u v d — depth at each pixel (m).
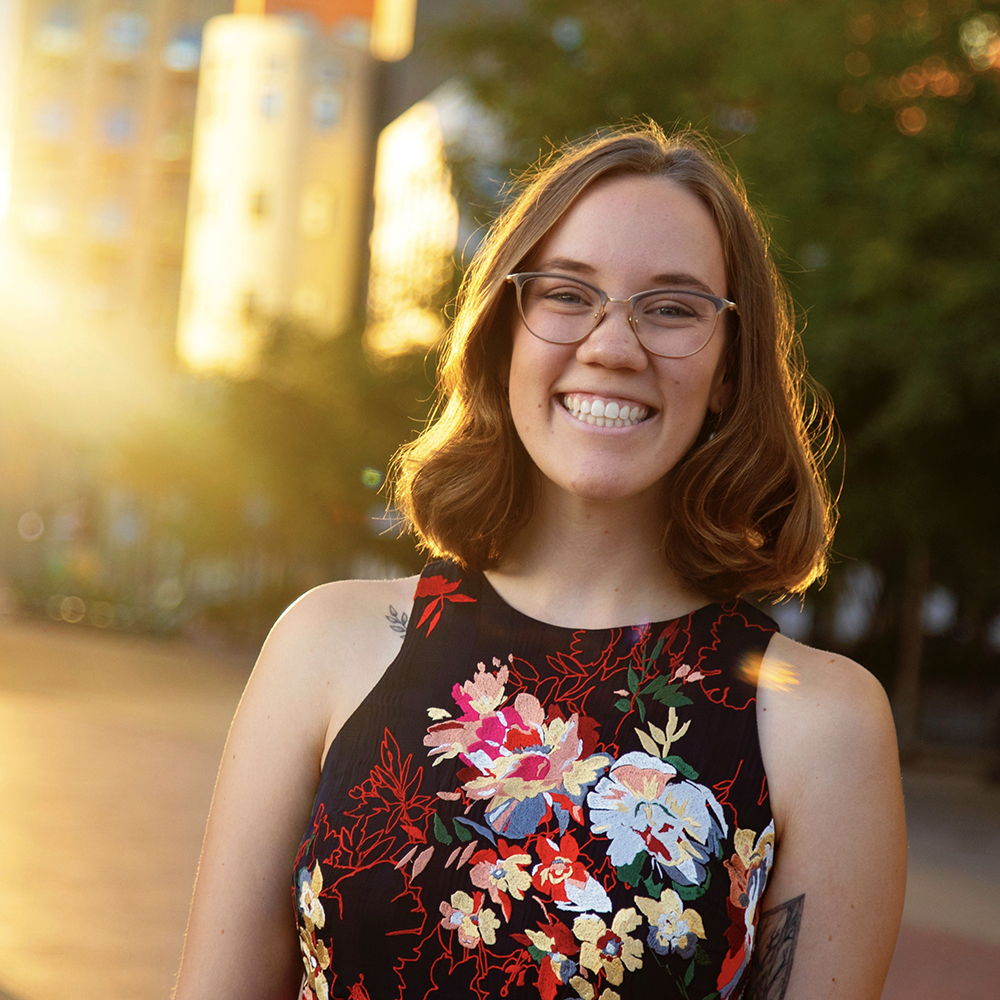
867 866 1.63
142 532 35.81
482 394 1.88
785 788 1.66
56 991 5.17
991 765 14.51
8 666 19.61
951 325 9.50
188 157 47.84
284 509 24.45
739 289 1.82
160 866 7.43
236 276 45.44
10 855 7.39
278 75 45.34
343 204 46.00
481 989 1.61
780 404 1.84
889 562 19.89
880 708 1.70
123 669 21.09
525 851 1.64
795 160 10.23
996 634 24.47
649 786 1.66
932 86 10.41
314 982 1.67
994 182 9.70
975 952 6.97
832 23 10.66
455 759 1.70
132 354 30.95
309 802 1.76
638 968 1.60
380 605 1.83
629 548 1.82
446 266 13.59
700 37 12.82
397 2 49.41
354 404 21.33
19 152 48.03
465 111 16.86
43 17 48.16
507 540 1.85
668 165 1.82
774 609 14.77
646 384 1.74
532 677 1.75
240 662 24.66
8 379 32.31
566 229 1.79
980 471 10.92
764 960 1.64
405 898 1.64
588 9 13.68
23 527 41.50
